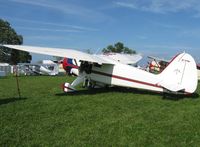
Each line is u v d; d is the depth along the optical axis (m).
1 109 9.48
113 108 9.84
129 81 13.14
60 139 6.42
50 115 8.70
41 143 6.17
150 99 11.70
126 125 7.59
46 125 7.54
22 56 67.06
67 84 13.56
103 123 7.76
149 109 9.71
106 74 13.73
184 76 12.15
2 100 11.27
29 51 13.15
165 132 7.02
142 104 10.63
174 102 11.09
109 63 13.31
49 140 6.36
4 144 6.11
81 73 14.37
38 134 6.77
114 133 6.89
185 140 6.45
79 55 13.48
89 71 14.18
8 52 67.06
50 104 10.43
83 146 6.02
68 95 12.65
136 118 8.39
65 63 15.30
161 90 12.39
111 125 7.58
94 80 14.22
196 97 12.31
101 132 6.95
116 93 13.24
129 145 6.10
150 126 7.53
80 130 7.09
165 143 6.25
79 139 6.43
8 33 67.81
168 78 12.41
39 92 13.70
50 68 33.97
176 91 11.55
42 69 33.47
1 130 7.08
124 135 6.74
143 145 6.11
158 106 10.25
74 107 9.92
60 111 9.27
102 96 12.37
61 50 14.13
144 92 13.57
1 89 14.91
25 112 9.05
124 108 9.86
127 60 18.17
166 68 12.49
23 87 15.98
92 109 9.64
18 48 13.32
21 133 6.84
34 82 19.39
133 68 13.13
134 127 7.40
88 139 6.43
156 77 12.55
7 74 33.75
